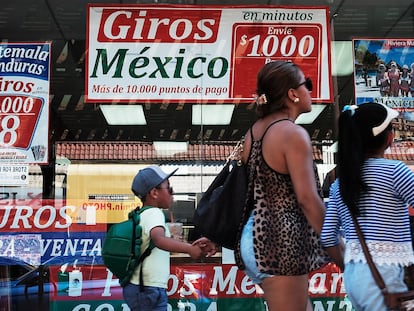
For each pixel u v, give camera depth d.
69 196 10.65
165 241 8.55
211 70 11.05
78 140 10.80
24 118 10.85
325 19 11.20
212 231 6.50
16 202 10.62
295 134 5.98
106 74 10.98
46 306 10.43
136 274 8.72
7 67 10.96
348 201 5.92
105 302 10.47
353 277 5.86
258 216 6.10
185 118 10.92
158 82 11.00
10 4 11.09
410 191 5.74
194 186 10.69
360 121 6.12
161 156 10.80
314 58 11.12
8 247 10.52
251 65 11.08
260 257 6.02
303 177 5.87
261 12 11.16
